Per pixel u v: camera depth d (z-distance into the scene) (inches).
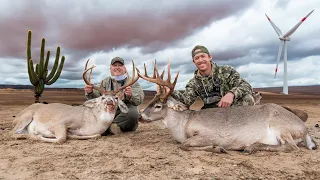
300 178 49.6
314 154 64.1
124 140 83.3
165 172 52.2
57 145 75.3
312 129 102.9
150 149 70.8
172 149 70.6
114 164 57.2
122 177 49.6
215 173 51.8
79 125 85.0
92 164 57.2
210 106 86.4
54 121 83.7
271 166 55.9
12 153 66.0
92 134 86.5
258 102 86.0
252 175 50.8
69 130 85.0
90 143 78.3
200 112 74.7
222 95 85.0
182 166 55.9
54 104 90.4
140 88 101.9
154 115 77.8
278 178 49.5
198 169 54.1
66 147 72.9
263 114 68.1
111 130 95.3
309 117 150.4
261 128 67.1
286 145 66.1
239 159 60.8
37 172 52.3
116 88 91.6
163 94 78.0
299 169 54.2
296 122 68.0
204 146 69.1
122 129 100.7
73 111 86.4
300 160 59.7
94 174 51.2
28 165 56.5
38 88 173.0
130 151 68.6
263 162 58.5
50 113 86.0
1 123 119.4
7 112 170.7
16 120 89.5
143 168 54.6
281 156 62.6
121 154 65.5
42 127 85.6
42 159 60.7
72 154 65.2
